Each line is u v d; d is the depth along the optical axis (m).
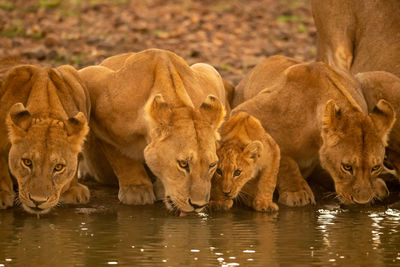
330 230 10.20
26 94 11.27
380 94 13.09
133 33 24.97
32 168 10.27
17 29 24.50
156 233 9.91
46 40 22.81
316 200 12.34
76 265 8.38
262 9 30.12
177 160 10.23
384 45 14.84
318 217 11.08
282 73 12.85
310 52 23.86
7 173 11.41
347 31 15.38
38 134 10.34
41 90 11.18
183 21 27.08
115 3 29.31
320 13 15.66
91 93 12.02
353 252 9.04
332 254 8.97
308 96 12.20
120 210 11.34
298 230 10.17
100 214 11.04
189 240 9.54
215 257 8.76
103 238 9.59
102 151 12.48
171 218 10.83
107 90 11.80
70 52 22.12
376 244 9.42
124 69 11.80
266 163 11.50
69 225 10.30
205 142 10.28
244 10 29.59
